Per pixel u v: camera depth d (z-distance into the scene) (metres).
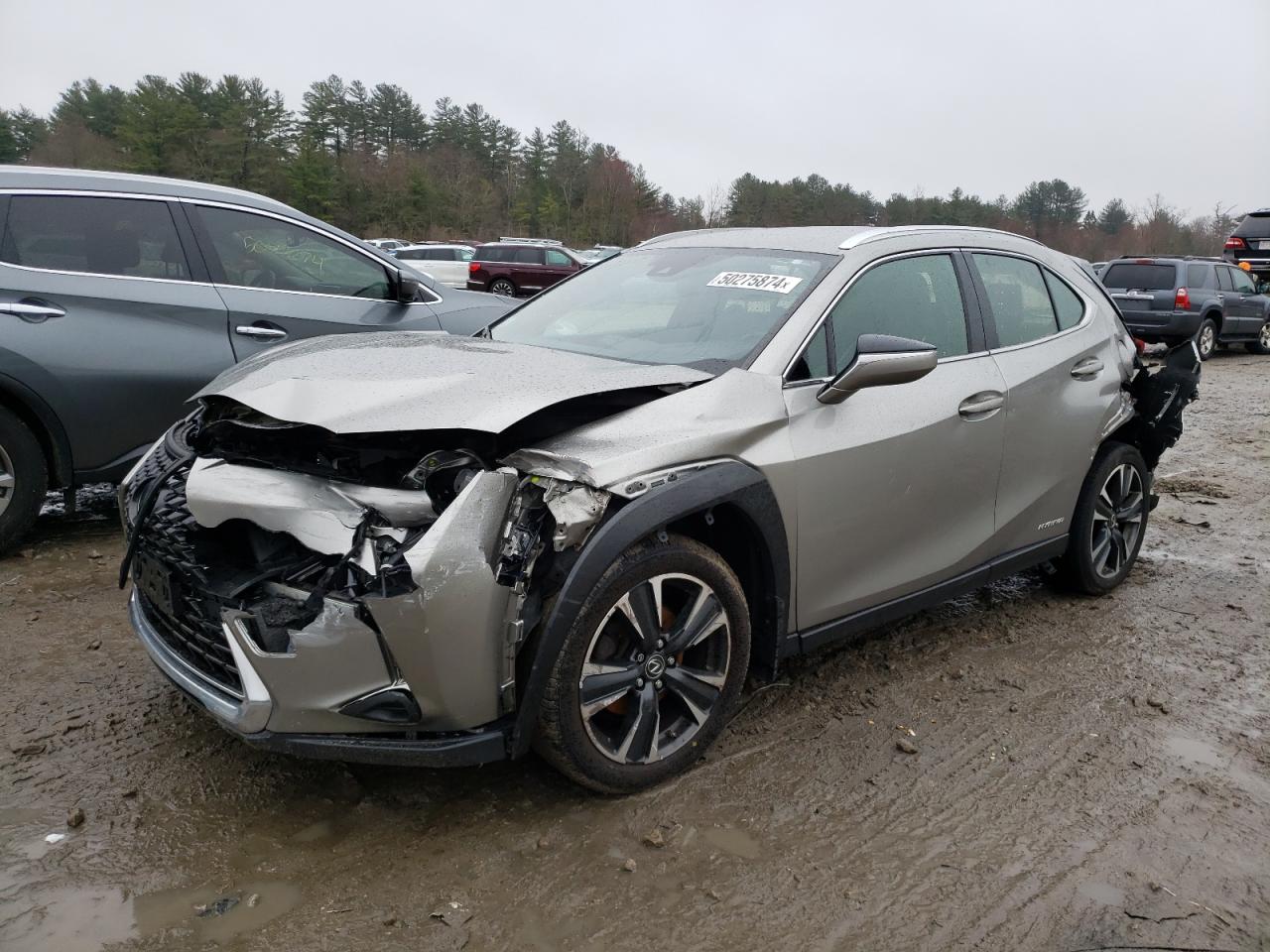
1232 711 3.73
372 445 2.69
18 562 4.71
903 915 2.51
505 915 2.43
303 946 2.29
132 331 4.86
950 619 4.52
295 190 65.62
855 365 3.04
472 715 2.56
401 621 2.39
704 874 2.63
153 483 2.99
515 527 2.57
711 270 3.77
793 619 3.24
